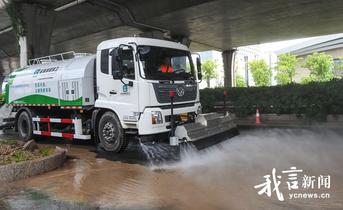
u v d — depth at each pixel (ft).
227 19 90.12
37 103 40.14
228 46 135.33
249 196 18.83
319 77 168.66
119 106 29.89
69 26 99.96
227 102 60.44
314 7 80.64
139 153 32.45
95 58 34.45
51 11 81.87
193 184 21.47
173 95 28.07
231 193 19.43
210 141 30.30
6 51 140.67
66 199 19.13
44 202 18.65
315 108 48.03
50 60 42.86
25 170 23.94
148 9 84.84
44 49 81.82
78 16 90.63
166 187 21.02
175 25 96.43
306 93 49.96
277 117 53.62
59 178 23.75
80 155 32.68
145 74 28.48
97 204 18.20
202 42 124.16
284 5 78.23
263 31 107.14
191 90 32.09
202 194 19.43
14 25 78.23
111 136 31.09
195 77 33.22
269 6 78.89
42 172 25.25
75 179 23.45
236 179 22.21
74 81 34.81
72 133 36.52
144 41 29.45
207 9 80.53
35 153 27.58
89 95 34.04
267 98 55.67
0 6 81.76
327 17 91.25
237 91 60.39
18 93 43.39
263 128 47.21
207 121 30.63
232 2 75.25
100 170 26.05
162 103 29.07
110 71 30.58
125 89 29.35
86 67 33.99
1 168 22.68
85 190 20.84
